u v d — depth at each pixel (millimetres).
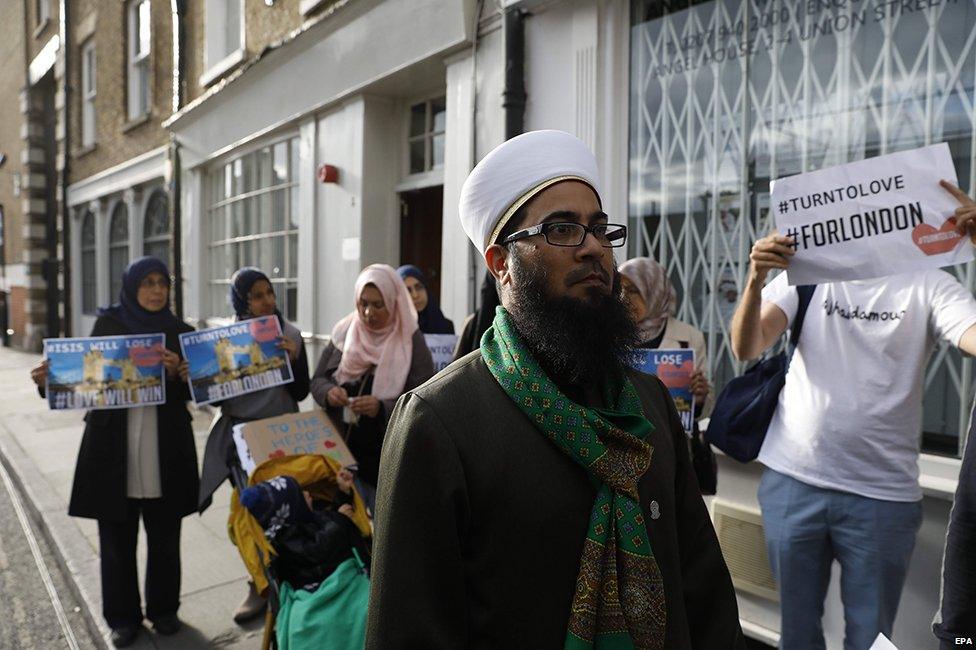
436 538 995
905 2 2588
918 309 1939
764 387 2240
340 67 5344
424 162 5301
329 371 3406
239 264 7602
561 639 989
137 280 3100
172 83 8703
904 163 1821
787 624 2148
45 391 2938
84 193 12227
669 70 3383
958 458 2426
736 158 3141
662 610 1023
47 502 4840
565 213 1071
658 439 1197
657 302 2643
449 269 4535
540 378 1054
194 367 3039
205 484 3150
